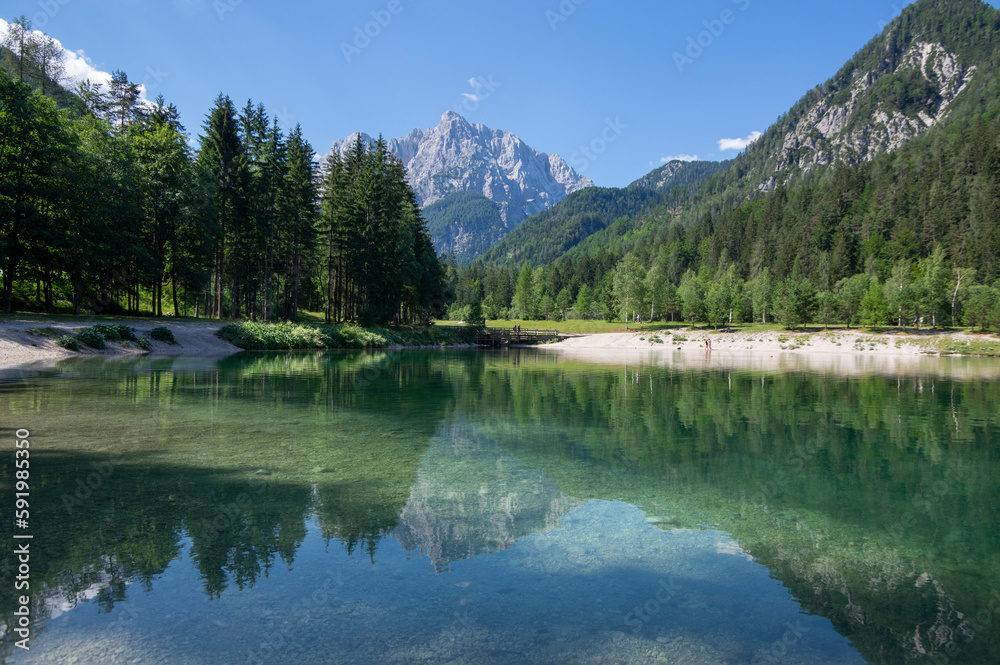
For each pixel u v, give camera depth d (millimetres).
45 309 31703
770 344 52094
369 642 2576
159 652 2453
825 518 4512
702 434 8250
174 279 36000
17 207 24484
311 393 12641
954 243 95125
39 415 8734
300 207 40562
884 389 15523
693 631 2732
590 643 2607
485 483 5445
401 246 47406
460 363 27062
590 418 9758
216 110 37781
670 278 130375
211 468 5797
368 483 5375
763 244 127562
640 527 4262
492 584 3248
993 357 39625
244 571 3357
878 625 2803
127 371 16266
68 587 3096
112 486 5043
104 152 30953
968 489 5359
